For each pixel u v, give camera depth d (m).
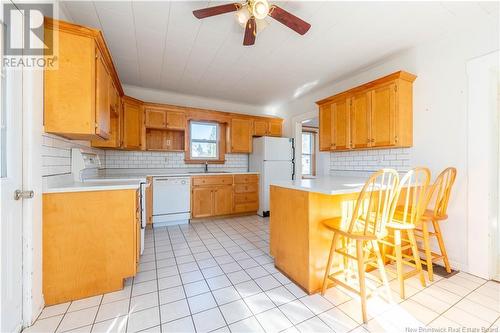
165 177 3.63
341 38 2.30
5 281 1.18
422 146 2.38
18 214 1.29
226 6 1.54
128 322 1.40
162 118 3.85
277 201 2.12
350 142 2.85
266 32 2.21
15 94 1.26
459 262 2.10
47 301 1.54
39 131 1.46
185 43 2.42
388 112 2.43
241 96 4.32
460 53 2.11
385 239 2.04
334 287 1.79
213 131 4.61
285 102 4.76
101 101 1.81
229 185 4.14
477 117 1.99
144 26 2.12
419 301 1.61
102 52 1.83
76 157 2.17
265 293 1.72
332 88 3.64
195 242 2.86
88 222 1.65
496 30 1.89
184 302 1.60
